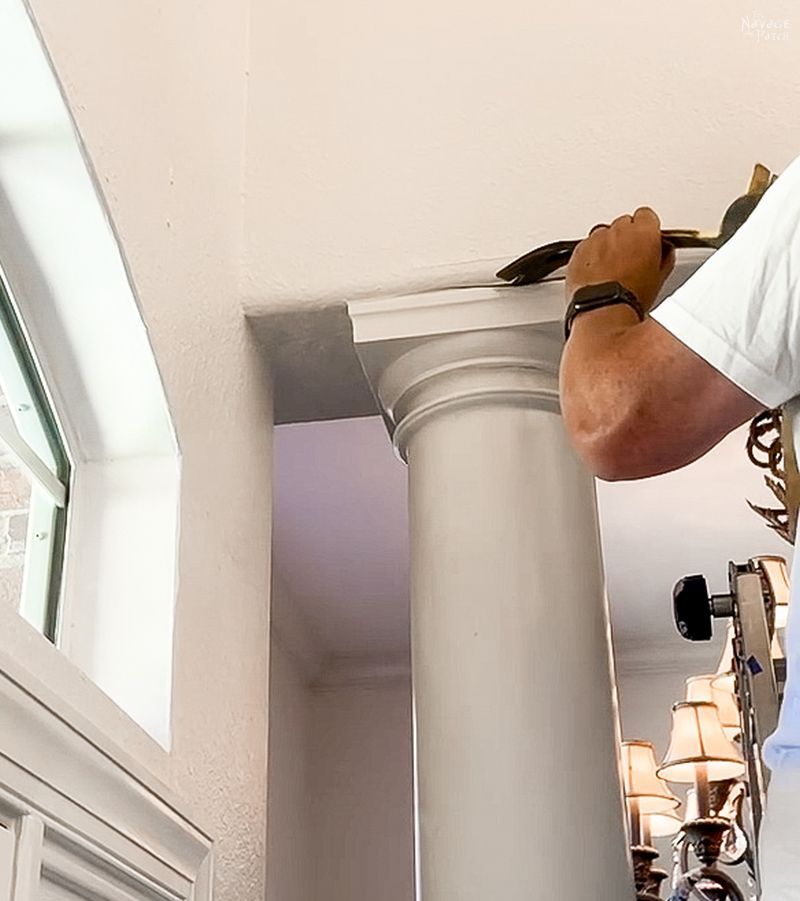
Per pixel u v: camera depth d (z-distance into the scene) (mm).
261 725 1480
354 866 3352
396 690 3525
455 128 1652
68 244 1158
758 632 1259
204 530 1332
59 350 1226
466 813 1299
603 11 1691
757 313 829
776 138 1565
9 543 1155
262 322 1593
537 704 1337
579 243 1329
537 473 1462
